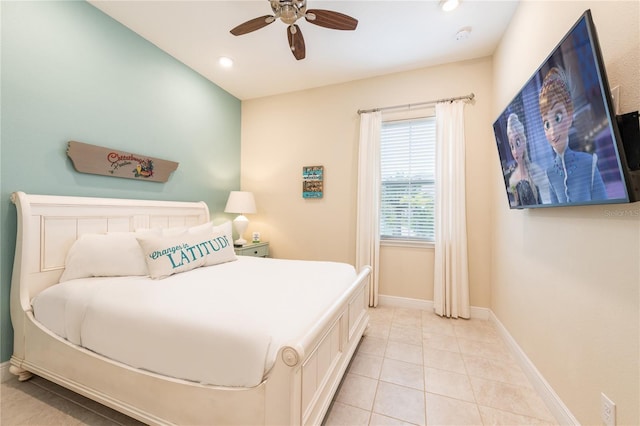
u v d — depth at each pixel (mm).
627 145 933
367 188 3178
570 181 1200
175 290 1544
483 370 1882
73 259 1839
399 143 3182
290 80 3336
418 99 3031
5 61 1700
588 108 1016
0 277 1702
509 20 2238
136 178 2471
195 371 1151
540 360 1646
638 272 927
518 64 2055
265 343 1071
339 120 3396
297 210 3619
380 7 2123
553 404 1461
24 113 1786
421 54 2758
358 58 2840
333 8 2143
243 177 3910
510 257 2199
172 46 2664
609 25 1051
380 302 3207
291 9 1733
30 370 1651
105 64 2234
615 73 1017
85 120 2109
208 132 3330
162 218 2613
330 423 1407
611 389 1047
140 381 1267
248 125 3883
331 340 1463
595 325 1148
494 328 2561
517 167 1764
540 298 1659
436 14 2191
